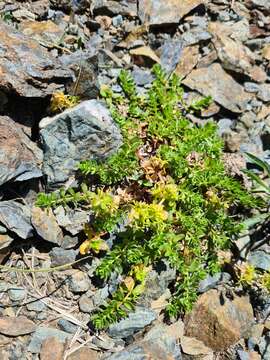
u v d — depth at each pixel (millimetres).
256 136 606
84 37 623
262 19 675
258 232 561
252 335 521
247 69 637
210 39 641
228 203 557
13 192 532
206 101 598
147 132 572
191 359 509
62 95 545
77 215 533
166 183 552
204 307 520
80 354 498
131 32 632
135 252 519
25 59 539
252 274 526
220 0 670
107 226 524
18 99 548
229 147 596
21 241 531
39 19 623
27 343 498
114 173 542
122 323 509
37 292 519
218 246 542
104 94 582
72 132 538
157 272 526
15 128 534
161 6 640
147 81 614
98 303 519
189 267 527
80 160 544
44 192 543
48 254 532
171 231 537
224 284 537
